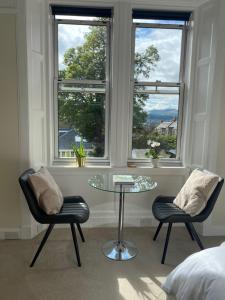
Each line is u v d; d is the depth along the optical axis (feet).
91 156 10.19
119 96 9.45
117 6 9.01
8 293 6.15
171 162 10.28
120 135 9.64
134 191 7.15
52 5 9.06
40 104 9.00
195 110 9.54
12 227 8.77
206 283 4.06
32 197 7.12
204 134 9.11
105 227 9.80
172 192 9.95
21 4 7.78
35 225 9.02
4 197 8.62
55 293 6.17
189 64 9.62
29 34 8.09
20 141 8.38
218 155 8.98
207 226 9.22
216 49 8.47
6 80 8.13
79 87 9.78
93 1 8.96
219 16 8.30
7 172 8.51
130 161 10.20
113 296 6.11
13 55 8.02
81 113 9.94
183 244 8.61
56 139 10.01
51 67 9.45
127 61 9.32
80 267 7.22
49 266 7.25
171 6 9.21
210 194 7.43
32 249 8.13
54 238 8.85
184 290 4.43
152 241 8.78
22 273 6.91
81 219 7.17
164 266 7.36
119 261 7.55
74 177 9.61
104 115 9.99
